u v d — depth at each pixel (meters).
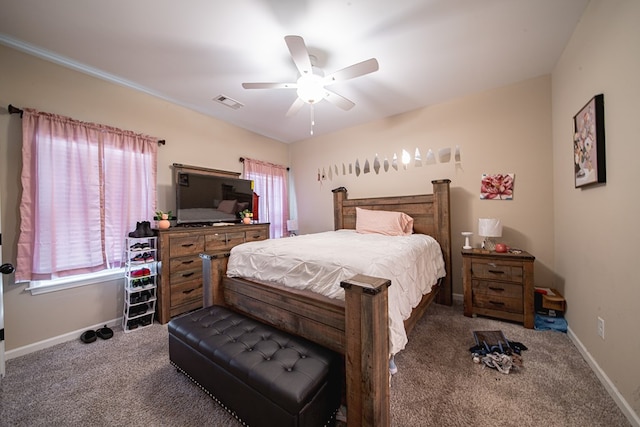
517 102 2.70
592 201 1.67
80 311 2.24
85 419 1.30
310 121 3.71
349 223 3.78
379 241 2.28
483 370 1.65
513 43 2.04
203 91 2.76
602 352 1.51
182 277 2.60
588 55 1.68
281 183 4.51
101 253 2.31
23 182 1.93
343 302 1.33
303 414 0.99
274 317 1.60
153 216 2.71
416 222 3.16
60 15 1.67
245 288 1.79
